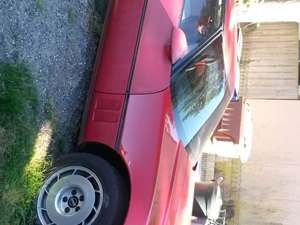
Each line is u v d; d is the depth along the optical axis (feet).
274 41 16.85
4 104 5.68
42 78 6.60
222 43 8.25
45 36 6.70
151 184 6.20
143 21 7.34
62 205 6.14
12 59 6.05
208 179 15.03
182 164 7.03
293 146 15.87
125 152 6.43
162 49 7.10
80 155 6.38
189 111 7.27
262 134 16.19
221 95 8.19
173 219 6.56
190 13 7.80
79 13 7.55
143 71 6.95
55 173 6.29
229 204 15.70
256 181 15.80
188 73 7.30
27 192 5.98
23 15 6.26
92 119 6.81
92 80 7.18
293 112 16.11
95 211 6.05
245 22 15.43
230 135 12.74
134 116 6.66
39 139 6.45
